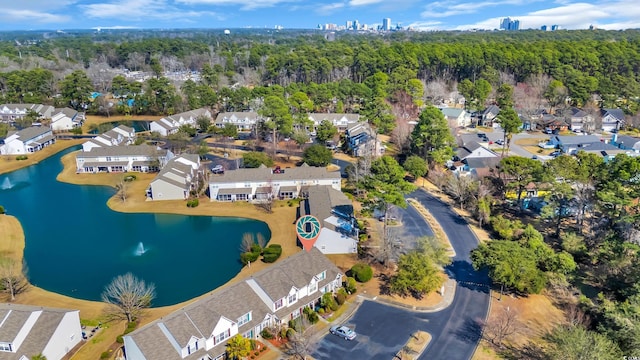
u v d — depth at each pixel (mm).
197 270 64125
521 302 54656
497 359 44875
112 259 67688
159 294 57906
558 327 49094
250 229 77500
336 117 145875
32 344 43031
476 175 95188
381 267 63438
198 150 114875
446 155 103000
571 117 140875
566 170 75062
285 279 51688
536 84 168625
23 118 149250
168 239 74188
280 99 132250
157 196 90000
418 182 98250
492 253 55469
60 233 76500
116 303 54562
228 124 138500
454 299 55469
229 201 88875
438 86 176750
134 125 158500
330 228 66375
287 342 47812
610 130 140625
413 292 57000
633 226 60875
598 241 63844
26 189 98250
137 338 41812
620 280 52531
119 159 109062
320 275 54969
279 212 83250
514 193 86812
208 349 44031
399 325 50469
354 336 48062
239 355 43750
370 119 133750
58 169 112688
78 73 172625
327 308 53000
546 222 76500
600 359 38188
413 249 62156
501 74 184750
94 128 152875
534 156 111688
